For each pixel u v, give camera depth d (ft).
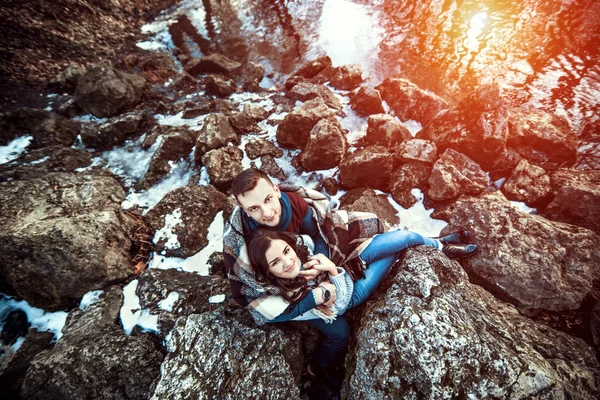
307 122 12.10
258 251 5.65
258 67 17.43
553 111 12.38
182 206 10.33
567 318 7.67
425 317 6.03
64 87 16.52
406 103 13.58
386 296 6.97
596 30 15.44
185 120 14.93
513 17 17.60
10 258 8.36
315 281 6.68
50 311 8.95
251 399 6.05
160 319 7.96
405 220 10.05
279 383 6.31
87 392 6.84
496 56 15.64
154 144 13.51
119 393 6.91
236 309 7.42
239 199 5.74
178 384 6.27
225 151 11.91
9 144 13.06
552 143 10.51
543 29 16.29
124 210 10.90
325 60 16.79
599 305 7.27
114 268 9.10
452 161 10.40
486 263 8.18
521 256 8.00
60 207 10.03
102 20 21.34
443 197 9.96
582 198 8.88
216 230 10.37
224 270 9.41
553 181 9.89
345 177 10.85
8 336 8.66
